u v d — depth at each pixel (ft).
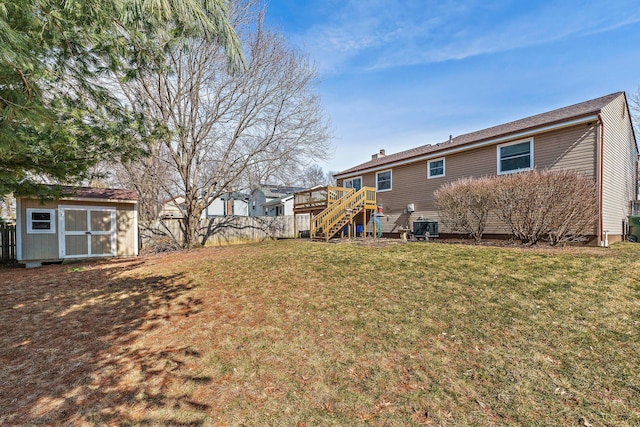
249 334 11.30
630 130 41.16
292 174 47.88
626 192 38.68
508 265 18.28
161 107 36.04
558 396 7.63
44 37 9.07
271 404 7.53
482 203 30.60
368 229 49.78
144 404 7.49
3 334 11.60
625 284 14.30
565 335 10.40
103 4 9.18
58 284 19.34
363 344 10.40
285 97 42.78
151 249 38.17
